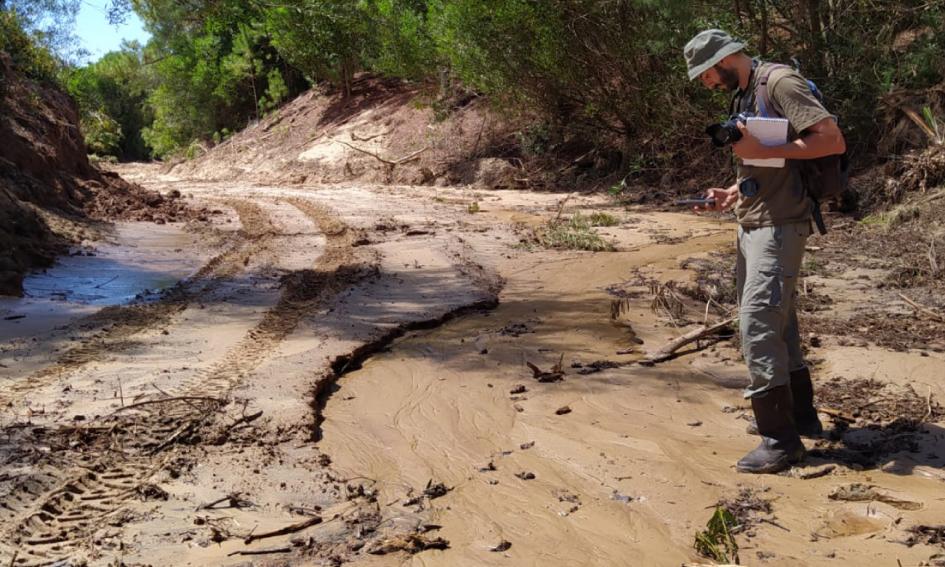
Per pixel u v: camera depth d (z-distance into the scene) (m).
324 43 28.31
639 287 9.05
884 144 14.42
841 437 5.13
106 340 7.22
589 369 6.46
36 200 13.32
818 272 9.51
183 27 36.09
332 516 4.20
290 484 4.53
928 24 15.01
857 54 15.09
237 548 3.88
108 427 5.23
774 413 4.68
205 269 10.51
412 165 24.62
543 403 5.80
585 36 18.73
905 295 8.35
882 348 6.68
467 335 7.45
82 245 11.91
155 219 14.66
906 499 4.24
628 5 17.70
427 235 12.76
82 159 16.28
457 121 24.75
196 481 4.55
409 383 6.25
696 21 15.91
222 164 31.75
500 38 19.78
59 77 17.36
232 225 14.50
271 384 5.98
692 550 3.86
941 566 3.62
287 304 8.54
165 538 3.97
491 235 12.80
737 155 4.57
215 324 7.77
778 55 15.88
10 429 5.16
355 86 31.27
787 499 4.34
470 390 6.07
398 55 24.84
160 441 5.06
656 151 19.20
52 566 3.73
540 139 22.17
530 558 3.81
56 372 6.32
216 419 5.36
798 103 4.48
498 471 4.75
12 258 10.05
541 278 9.65
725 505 4.28
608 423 5.44
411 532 4.03
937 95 14.15
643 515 4.20
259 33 32.03
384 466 4.82
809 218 4.65
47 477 4.55
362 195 20.11
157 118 40.28
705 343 7.04
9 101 14.73
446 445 5.12
